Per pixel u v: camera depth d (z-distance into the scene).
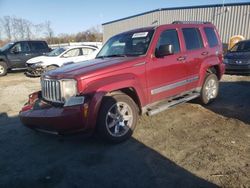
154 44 5.06
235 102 6.96
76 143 4.65
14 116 6.51
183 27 5.91
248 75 11.52
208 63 6.38
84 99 4.02
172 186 3.26
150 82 4.96
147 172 3.60
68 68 4.64
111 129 4.48
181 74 5.64
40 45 15.70
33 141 4.85
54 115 4.05
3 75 14.50
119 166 3.80
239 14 18.06
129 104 4.63
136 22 27.23
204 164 3.73
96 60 5.14
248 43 12.68
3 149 4.55
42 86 4.79
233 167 3.63
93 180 3.47
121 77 4.47
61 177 3.58
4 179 3.59
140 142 4.57
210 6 19.70
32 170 3.81
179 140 4.58
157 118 5.74
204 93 6.47
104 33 33.31
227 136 4.67
